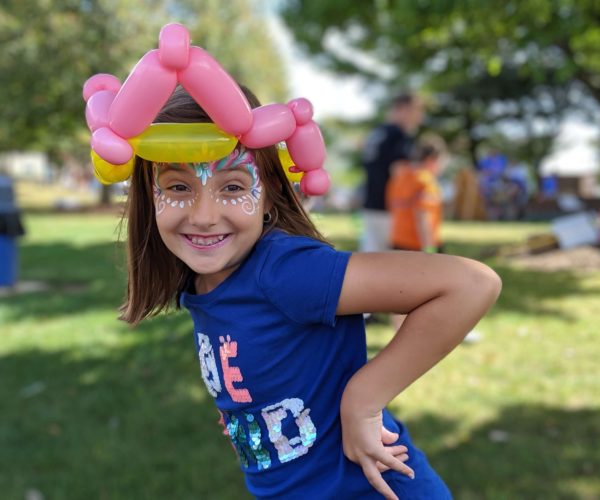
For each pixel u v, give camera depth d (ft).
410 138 18.25
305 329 4.36
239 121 3.89
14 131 74.74
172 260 5.05
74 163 121.49
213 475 9.62
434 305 4.09
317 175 4.46
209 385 4.81
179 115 4.16
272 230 4.59
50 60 63.52
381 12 33.71
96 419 11.82
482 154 96.68
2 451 10.52
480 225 49.88
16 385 13.69
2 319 19.44
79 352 15.92
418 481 4.63
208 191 4.22
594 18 26.66
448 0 26.18
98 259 31.81
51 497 9.12
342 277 4.14
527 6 26.00
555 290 22.25
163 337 16.94
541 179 76.07
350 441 4.31
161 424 11.48
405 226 16.56
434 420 11.36
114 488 9.30
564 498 8.75
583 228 19.36
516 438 10.61
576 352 15.12
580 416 11.48
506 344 15.85
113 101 3.88
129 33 65.82
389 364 4.20
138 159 4.82
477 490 9.02
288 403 4.48
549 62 34.68
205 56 3.76
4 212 24.00
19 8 63.57
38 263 30.73
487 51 31.55
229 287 4.44
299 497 4.57
